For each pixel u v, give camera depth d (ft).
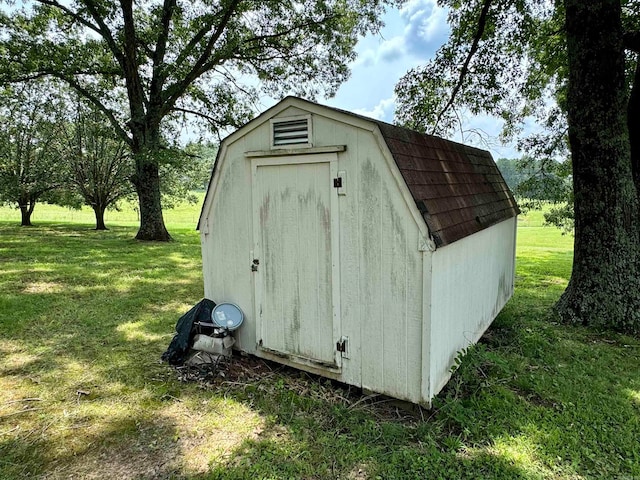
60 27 40.19
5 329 15.89
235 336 13.33
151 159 39.63
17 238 46.73
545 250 47.65
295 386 11.21
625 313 15.62
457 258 10.93
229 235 12.98
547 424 9.16
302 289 11.38
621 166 15.67
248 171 12.12
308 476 7.61
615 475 7.54
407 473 7.60
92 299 20.62
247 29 41.11
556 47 26.00
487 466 7.75
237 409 10.09
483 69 26.73
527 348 13.76
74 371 12.32
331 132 10.28
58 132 55.47
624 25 20.42
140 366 12.69
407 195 9.21
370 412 9.92
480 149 19.65
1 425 9.39
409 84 29.48
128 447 8.61
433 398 9.66
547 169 29.32
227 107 46.50
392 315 9.80
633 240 15.83
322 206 10.67
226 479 7.54
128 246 40.88
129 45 39.86
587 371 12.15
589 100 15.62
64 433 9.09
